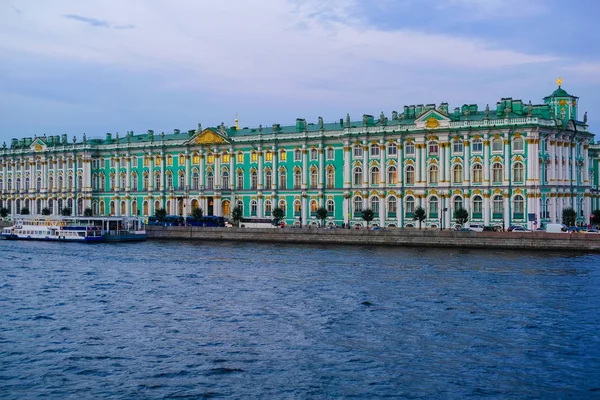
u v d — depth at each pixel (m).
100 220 103.06
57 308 42.91
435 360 31.05
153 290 49.59
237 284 52.06
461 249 77.19
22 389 27.67
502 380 28.47
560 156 90.19
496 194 87.56
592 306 41.78
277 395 26.92
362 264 63.94
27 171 137.25
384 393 27.08
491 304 42.62
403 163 94.56
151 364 30.75
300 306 42.84
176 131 125.12
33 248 88.69
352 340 34.41
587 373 29.23
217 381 28.50
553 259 65.56
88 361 31.20
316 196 102.94
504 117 86.88
